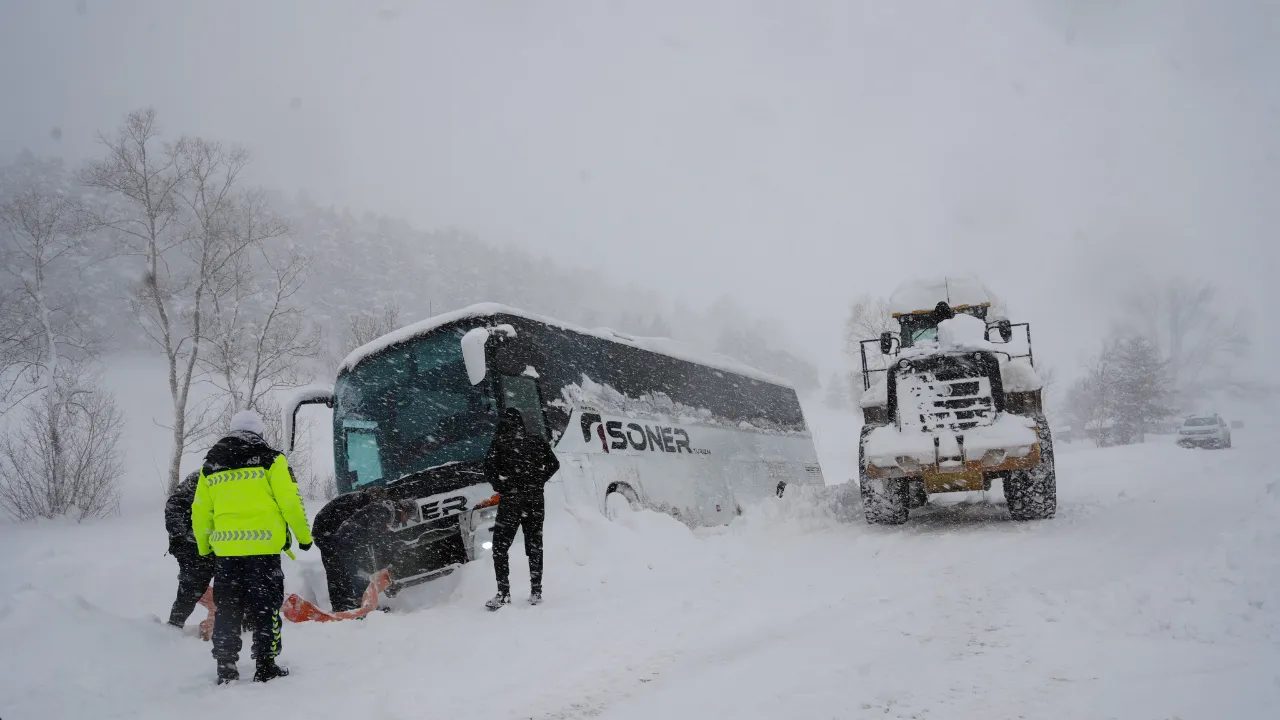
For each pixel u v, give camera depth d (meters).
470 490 8.07
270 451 5.61
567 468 8.86
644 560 8.27
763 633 5.52
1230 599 5.17
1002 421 9.43
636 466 10.09
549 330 9.53
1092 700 3.76
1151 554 7.11
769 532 10.64
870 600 6.26
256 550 5.35
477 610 6.79
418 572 8.27
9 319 27.23
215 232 25.25
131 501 25.59
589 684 4.65
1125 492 12.85
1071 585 6.16
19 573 9.47
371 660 5.53
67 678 4.92
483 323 8.86
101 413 22.69
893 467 9.61
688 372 12.49
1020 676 4.20
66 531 16.78
